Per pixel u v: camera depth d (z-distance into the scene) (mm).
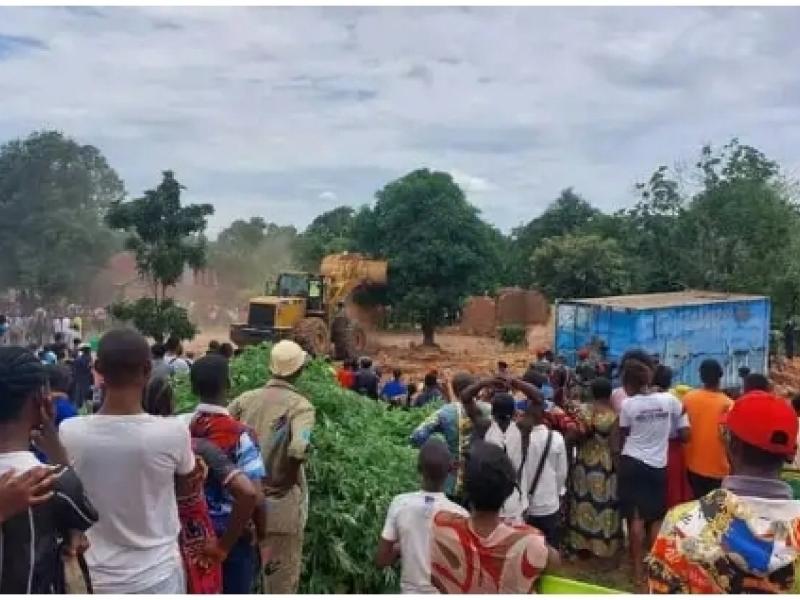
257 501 4664
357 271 39344
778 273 35688
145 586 3848
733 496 2986
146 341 4062
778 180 37812
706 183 37969
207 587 4320
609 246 49062
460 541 3727
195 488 4262
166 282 30719
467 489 3766
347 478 6762
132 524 3873
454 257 42594
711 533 2961
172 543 4012
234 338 31375
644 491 8102
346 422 7488
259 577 5426
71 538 3297
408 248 43125
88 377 14812
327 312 33906
